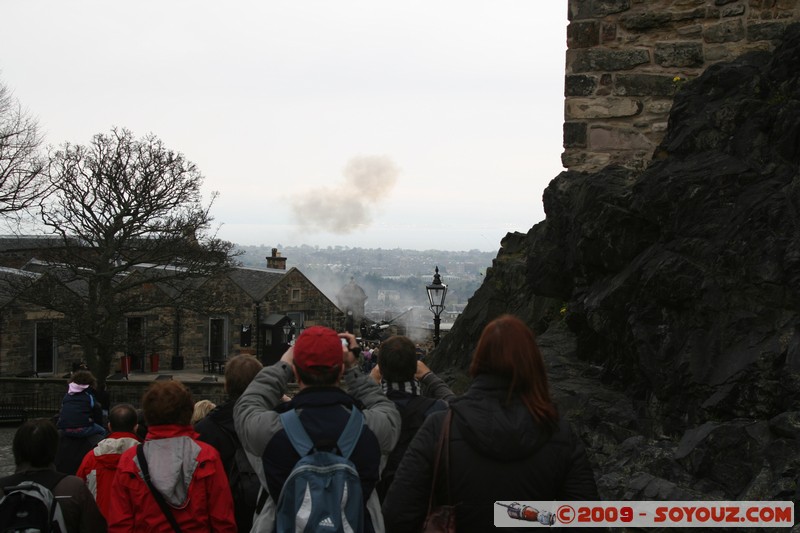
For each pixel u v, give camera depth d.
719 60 9.06
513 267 11.48
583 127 9.44
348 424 2.83
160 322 41.31
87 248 27.06
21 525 3.38
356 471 2.76
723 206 6.35
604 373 7.25
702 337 5.85
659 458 5.17
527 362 2.62
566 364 7.88
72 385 6.82
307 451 2.75
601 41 9.38
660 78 9.22
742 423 4.97
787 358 5.09
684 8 9.14
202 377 38.31
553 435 2.61
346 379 3.16
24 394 26.25
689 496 4.57
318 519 2.63
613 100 9.34
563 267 8.69
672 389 5.89
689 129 7.28
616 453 5.68
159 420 3.54
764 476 4.50
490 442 2.52
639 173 8.03
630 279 6.77
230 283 45.16
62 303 26.52
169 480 3.41
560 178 9.19
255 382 3.04
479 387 2.65
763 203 5.93
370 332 35.50
